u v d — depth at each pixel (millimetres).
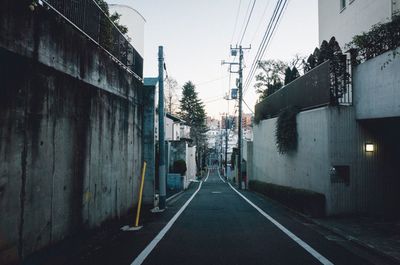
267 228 9133
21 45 4523
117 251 6578
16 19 4406
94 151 7344
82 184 6672
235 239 7695
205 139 75625
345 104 10828
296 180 14172
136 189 11328
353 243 7273
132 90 10852
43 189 5113
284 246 7012
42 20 5105
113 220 8688
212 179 58281
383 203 10492
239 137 31609
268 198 18156
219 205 15289
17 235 4391
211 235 8156
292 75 18750
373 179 10523
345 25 15781
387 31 9039
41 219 5043
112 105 8672
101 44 8391
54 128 5484
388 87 8688
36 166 4898
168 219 10820
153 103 12875
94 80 7387
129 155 10430
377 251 6312
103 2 10883
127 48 10812
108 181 8305
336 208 10383
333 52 12672
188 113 72188
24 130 4586
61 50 5762
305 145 12914
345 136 10555
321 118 11141
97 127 7547
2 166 4070
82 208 6652
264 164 21969
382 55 8992
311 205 10672
